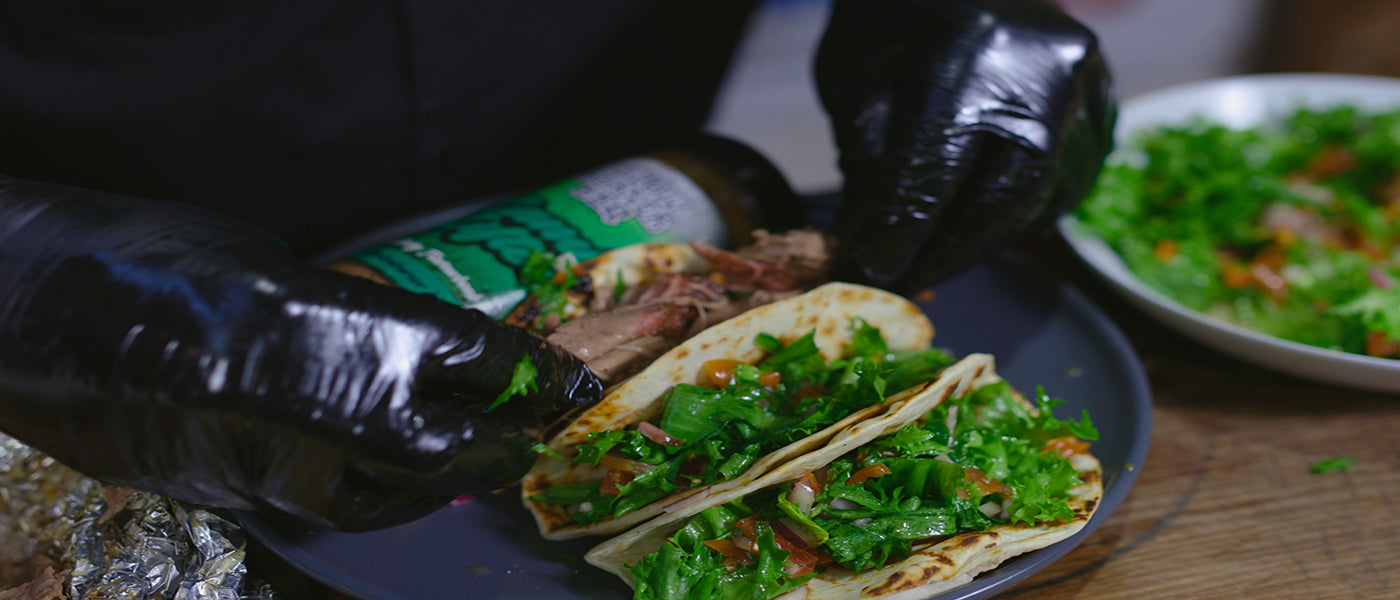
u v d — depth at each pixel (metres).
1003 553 0.43
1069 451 0.47
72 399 0.39
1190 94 0.69
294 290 0.39
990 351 0.53
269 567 0.45
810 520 0.43
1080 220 0.59
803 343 0.47
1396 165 0.64
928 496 0.45
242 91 0.54
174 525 0.44
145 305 0.38
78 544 0.44
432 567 0.44
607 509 0.45
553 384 0.42
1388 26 0.90
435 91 0.58
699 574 0.43
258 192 0.58
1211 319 0.52
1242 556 0.46
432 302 0.41
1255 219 0.63
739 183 0.54
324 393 0.39
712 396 0.46
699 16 0.62
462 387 0.41
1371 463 0.49
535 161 0.63
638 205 0.52
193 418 0.38
